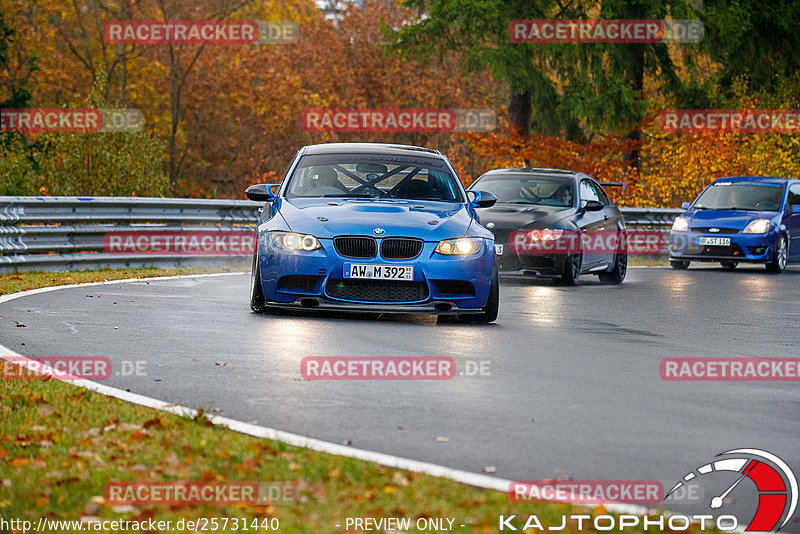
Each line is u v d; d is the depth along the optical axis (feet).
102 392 87.35
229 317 139.23
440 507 57.72
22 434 71.82
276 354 110.32
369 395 91.35
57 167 321.73
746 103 474.90
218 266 232.53
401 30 469.16
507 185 224.33
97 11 634.84
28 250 190.49
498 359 113.09
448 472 65.31
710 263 331.36
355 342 120.37
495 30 441.68
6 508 57.26
